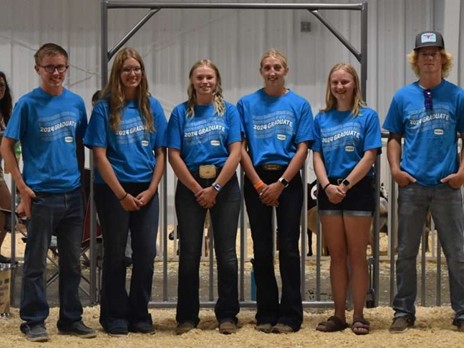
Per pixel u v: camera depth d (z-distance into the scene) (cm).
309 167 980
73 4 1130
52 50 447
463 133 472
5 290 521
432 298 603
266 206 474
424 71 471
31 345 442
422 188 471
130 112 462
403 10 1145
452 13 1102
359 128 474
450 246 477
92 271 546
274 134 475
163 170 473
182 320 481
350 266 529
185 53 1137
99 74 1134
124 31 1126
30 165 450
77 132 461
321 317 521
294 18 1138
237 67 1140
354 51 534
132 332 473
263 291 484
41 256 450
